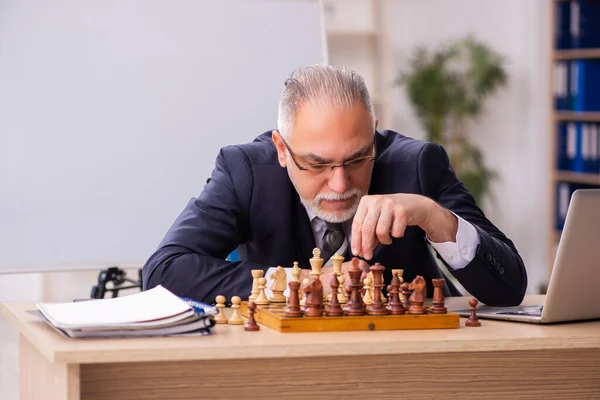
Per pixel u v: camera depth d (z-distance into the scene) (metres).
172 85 2.66
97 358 0.97
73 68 2.56
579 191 1.13
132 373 1.05
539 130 5.34
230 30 2.73
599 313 1.25
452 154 5.22
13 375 3.00
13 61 2.51
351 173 1.46
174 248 1.53
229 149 1.73
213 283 1.44
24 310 1.36
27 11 2.53
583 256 1.17
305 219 1.66
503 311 1.34
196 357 0.99
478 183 5.06
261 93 2.74
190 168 2.66
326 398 1.11
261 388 1.09
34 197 2.52
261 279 1.28
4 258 2.49
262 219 1.65
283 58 2.78
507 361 1.17
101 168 2.58
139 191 2.61
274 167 1.68
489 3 5.40
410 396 1.14
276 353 1.01
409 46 5.30
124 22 2.62
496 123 5.39
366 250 1.29
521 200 5.42
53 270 2.53
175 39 2.67
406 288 1.23
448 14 5.35
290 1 2.81
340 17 5.18
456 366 1.15
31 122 2.52
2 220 2.49
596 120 4.36
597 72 4.45
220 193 1.66
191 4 2.70
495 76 5.16
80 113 2.56
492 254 1.41
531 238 5.42
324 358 1.11
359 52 5.25
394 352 1.04
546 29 5.26
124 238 2.60
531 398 1.18
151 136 2.63
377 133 1.79
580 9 4.51
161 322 1.05
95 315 1.09
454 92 5.09
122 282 2.50
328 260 1.65
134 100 2.62
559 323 1.23
